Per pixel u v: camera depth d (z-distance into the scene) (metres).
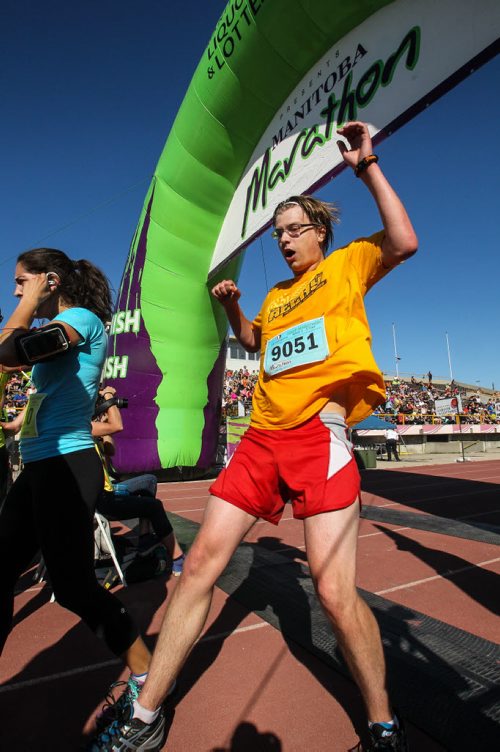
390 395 31.30
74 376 1.68
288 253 1.80
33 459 1.59
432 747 1.57
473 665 2.08
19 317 1.64
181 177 9.70
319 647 2.29
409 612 2.72
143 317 10.27
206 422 10.81
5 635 1.59
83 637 2.53
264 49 7.25
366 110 5.93
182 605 1.44
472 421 29.08
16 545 1.62
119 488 3.44
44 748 1.62
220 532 1.46
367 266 1.54
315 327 1.58
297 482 1.43
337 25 6.37
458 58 4.82
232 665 2.16
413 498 7.51
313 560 1.38
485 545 4.38
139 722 1.43
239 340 2.06
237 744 1.62
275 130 8.04
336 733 1.67
